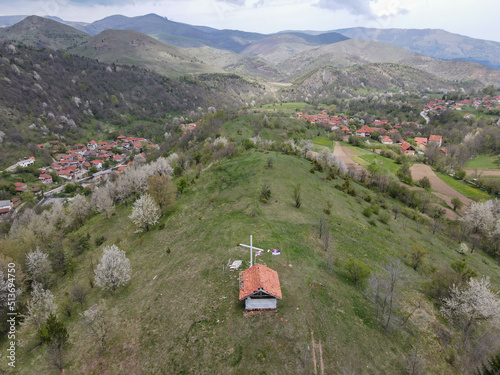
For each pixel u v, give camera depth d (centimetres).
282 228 5266
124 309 3778
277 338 2925
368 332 3184
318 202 7031
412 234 6800
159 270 4591
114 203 10212
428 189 10794
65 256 5969
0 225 11144
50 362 3105
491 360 2820
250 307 3222
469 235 7588
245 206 6144
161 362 2831
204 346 2903
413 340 3209
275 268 4000
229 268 4022
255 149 10806
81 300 4291
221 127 16600
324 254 4684
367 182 10644
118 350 3092
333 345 2927
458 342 3306
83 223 9325
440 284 4122
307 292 3616
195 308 3425
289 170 8775
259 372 2600
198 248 4875
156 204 6600
